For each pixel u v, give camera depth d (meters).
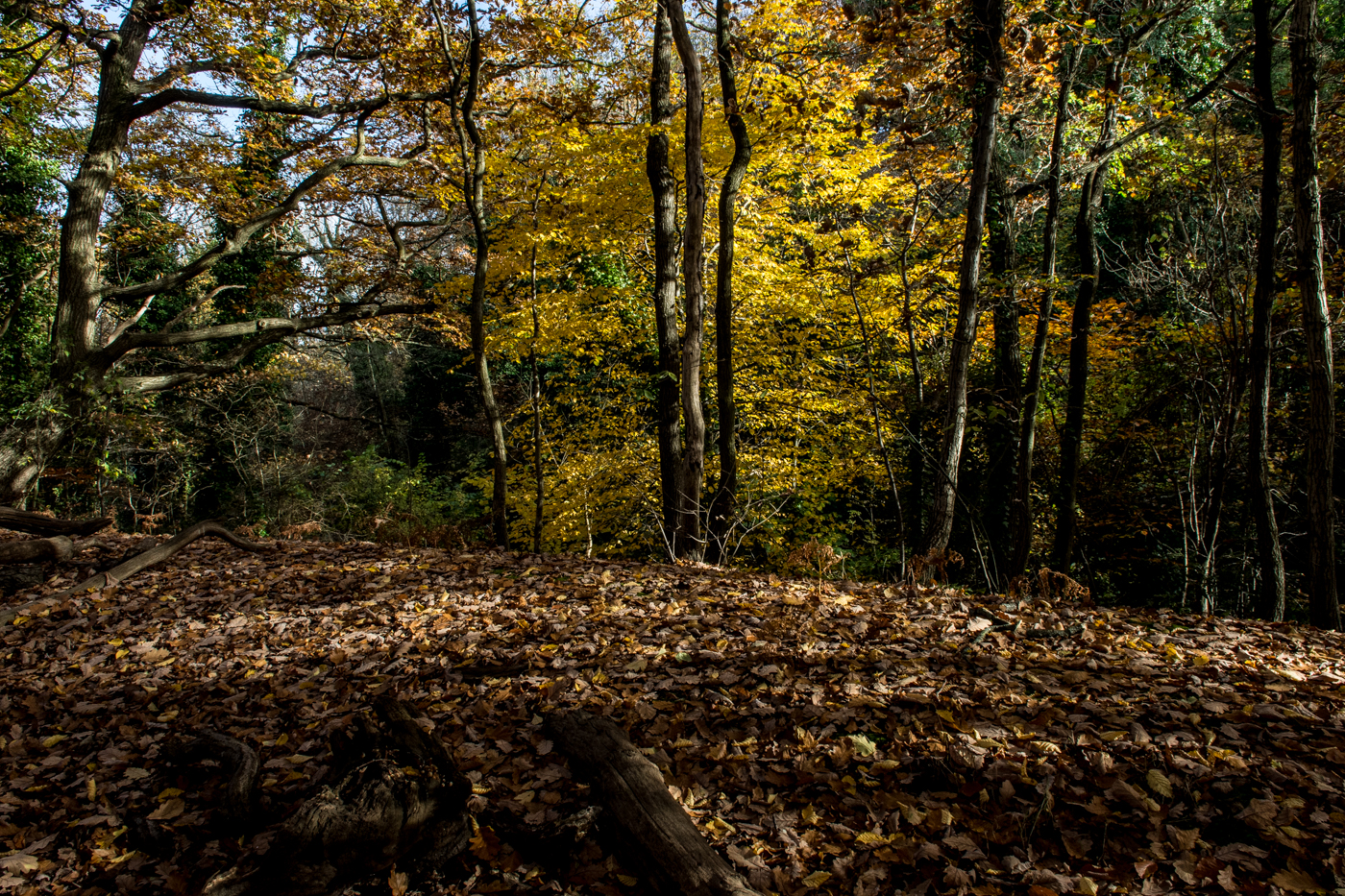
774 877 2.86
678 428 10.43
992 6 7.97
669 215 10.29
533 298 11.91
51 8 11.99
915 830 3.06
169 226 17.12
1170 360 12.01
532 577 7.10
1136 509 12.34
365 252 17.58
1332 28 11.40
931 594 6.26
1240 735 3.54
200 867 3.37
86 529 8.83
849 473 12.81
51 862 3.51
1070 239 15.23
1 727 4.86
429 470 26.53
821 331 13.16
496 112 12.53
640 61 11.09
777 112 10.09
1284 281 10.98
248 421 20.28
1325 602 7.19
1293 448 11.84
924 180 10.79
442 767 3.28
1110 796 3.09
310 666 5.34
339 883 2.93
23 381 14.46
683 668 4.62
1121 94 9.81
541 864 3.09
